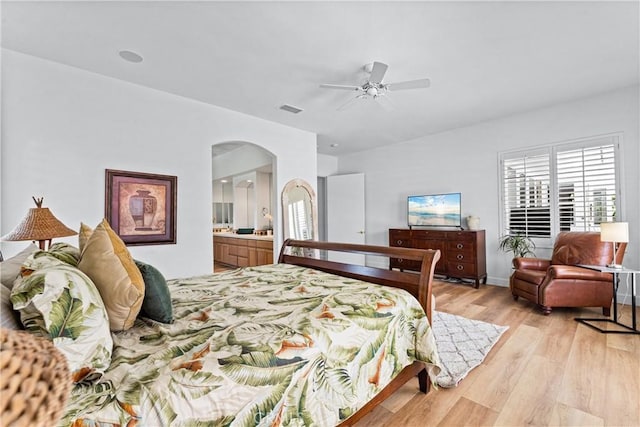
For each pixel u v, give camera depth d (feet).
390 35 7.88
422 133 17.39
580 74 10.18
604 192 12.00
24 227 6.89
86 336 3.19
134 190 10.46
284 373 3.73
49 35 7.77
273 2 6.66
